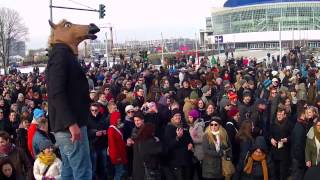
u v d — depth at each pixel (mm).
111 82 20062
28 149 9352
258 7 123562
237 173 9898
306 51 69438
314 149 9602
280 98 12852
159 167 9445
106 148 10625
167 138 9758
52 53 3994
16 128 11977
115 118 10445
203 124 10461
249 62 41812
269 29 123000
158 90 16328
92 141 10234
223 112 11578
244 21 128125
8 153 8078
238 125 11180
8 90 18703
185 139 9836
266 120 11781
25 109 12695
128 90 16078
